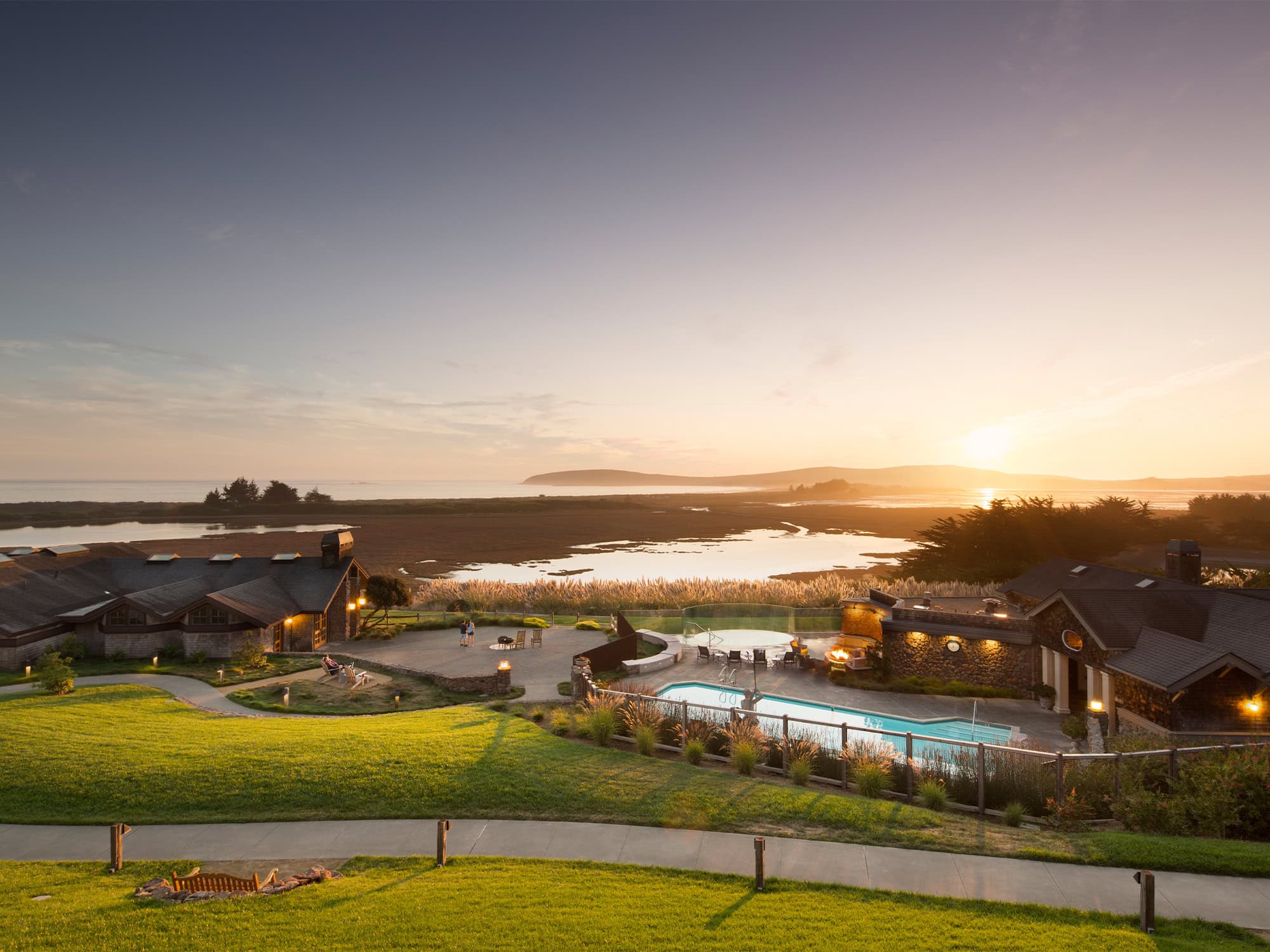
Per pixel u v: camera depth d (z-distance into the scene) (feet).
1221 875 43.09
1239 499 532.32
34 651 112.37
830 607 162.81
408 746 67.21
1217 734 74.08
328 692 98.43
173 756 64.39
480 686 98.37
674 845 48.39
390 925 36.52
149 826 52.29
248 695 95.30
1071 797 54.39
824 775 63.93
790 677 111.55
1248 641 78.38
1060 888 41.55
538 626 149.89
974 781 58.80
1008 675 104.94
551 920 37.11
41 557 136.67
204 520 637.30
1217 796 51.62
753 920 37.32
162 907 39.01
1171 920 37.32
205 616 117.70
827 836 49.44
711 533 536.42
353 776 59.82
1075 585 122.93
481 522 619.67
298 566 141.08
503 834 50.47
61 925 36.40
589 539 478.59
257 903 39.42
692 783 59.77
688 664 119.03
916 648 111.24
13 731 72.69
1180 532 384.88
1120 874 43.37
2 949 33.63
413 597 195.72
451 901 39.75
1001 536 237.25
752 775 64.18
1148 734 77.87
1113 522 283.38
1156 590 94.99
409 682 104.68
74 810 54.60
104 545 158.61
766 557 375.25
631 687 94.02
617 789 58.13
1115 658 85.76
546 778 60.03
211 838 50.31
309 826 52.19
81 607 124.57
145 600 119.34
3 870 45.14
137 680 103.96
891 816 53.11
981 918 37.58
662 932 35.86
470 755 64.75
